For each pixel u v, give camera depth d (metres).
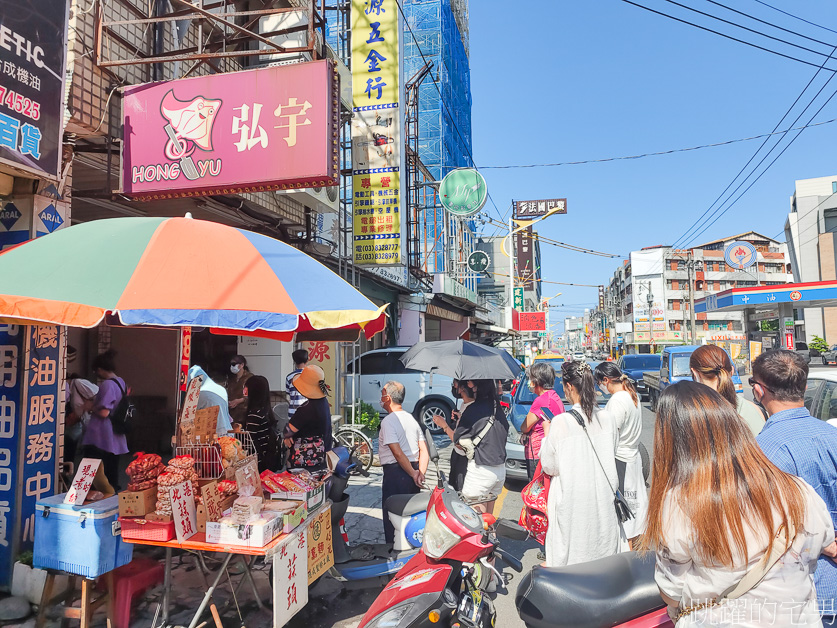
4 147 3.62
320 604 3.87
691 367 3.31
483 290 36.22
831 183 40.94
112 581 3.34
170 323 2.79
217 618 3.19
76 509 3.27
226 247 3.32
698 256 64.06
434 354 4.85
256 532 3.02
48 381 4.05
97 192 4.93
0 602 3.55
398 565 3.90
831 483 2.06
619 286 80.88
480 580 2.79
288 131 4.72
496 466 4.46
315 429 4.61
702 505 1.43
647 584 2.03
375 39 9.30
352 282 9.91
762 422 3.41
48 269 3.00
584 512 3.11
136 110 4.91
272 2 7.12
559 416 3.27
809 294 21.52
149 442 8.84
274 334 4.71
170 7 5.80
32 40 3.85
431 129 20.84
